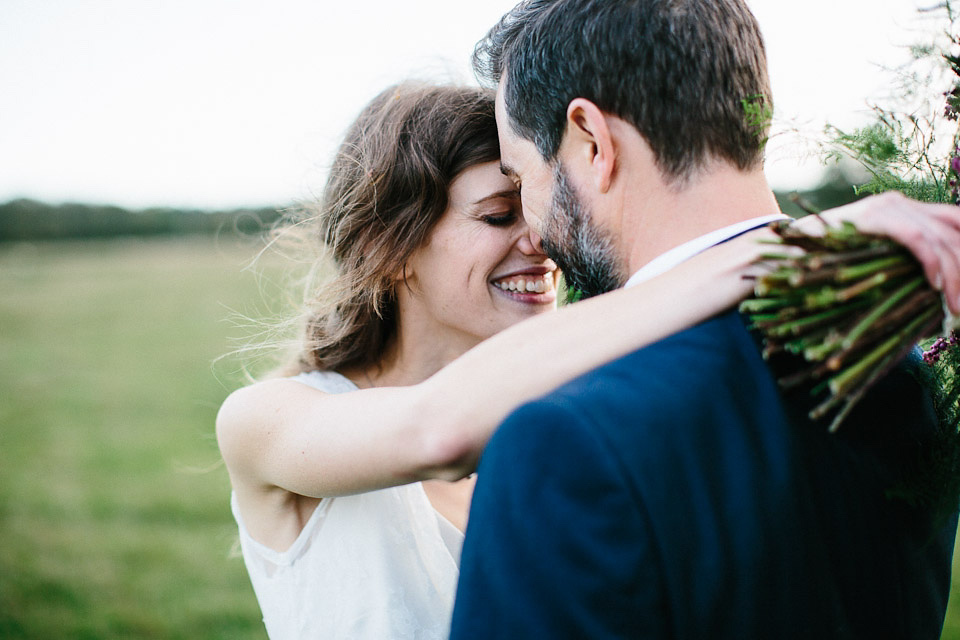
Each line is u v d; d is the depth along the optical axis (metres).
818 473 0.95
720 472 0.89
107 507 6.09
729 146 1.08
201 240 38.34
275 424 1.44
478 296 1.75
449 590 1.65
